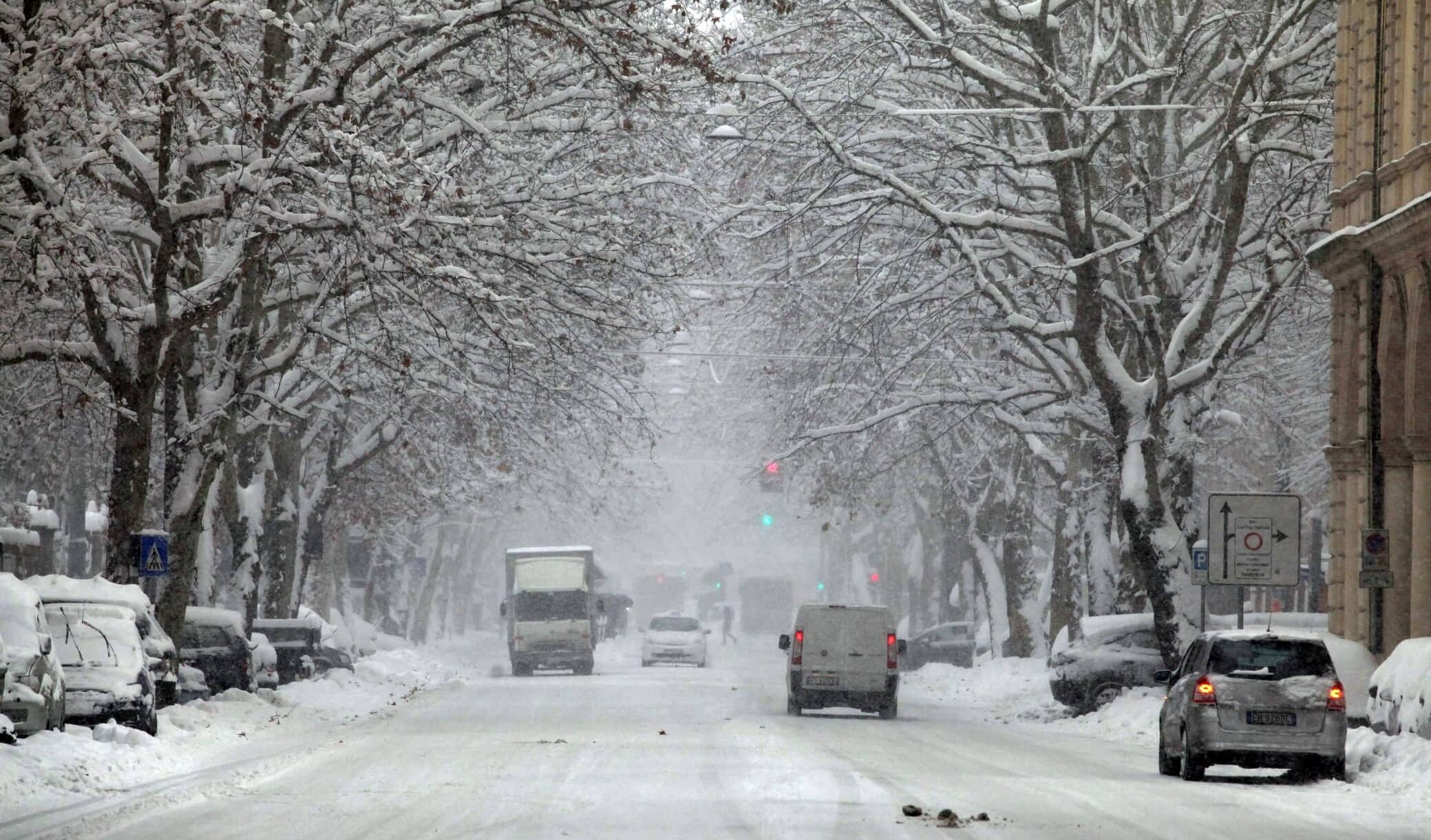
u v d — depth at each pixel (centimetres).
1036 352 9119
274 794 4044
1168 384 8088
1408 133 7325
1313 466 12962
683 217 8350
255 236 6456
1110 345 8225
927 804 3888
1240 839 3319
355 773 4603
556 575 14162
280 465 10750
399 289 6581
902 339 10075
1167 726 5003
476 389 9144
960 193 8812
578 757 5169
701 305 10006
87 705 5175
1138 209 8981
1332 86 8812
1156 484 8056
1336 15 8850
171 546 7450
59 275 5825
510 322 6856
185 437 7450
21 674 4559
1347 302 8019
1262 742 4662
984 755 5647
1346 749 4841
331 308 8506
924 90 9019
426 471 12088
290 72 6831
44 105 5647
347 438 11438
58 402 8581
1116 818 3666
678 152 8500
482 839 3180
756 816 3597
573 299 7819
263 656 9075
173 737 5531
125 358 6700
